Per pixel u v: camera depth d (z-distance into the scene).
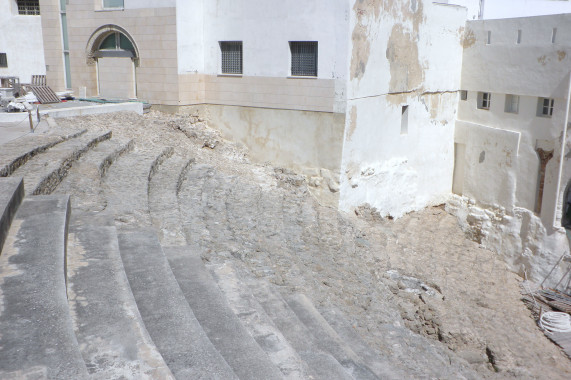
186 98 17.98
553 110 17.38
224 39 17.73
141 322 5.50
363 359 8.00
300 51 16.50
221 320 6.68
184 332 5.80
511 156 18.88
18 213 7.64
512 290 17.03
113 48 19.00
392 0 16.69
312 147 16.66
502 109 19.30
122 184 11.77
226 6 17.47
